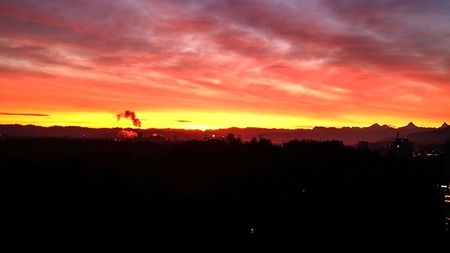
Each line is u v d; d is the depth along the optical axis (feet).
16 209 121.08
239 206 150.82
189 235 130.93
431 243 133.80
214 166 187.73
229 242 128.67
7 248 106.73
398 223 145.48
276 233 133.90
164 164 188.14
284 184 167.12
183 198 155.22
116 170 168.86
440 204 175.01
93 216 129.59
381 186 172.14
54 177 145.69
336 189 163.12
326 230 135.74
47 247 110.73
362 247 126.82
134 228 129.49
